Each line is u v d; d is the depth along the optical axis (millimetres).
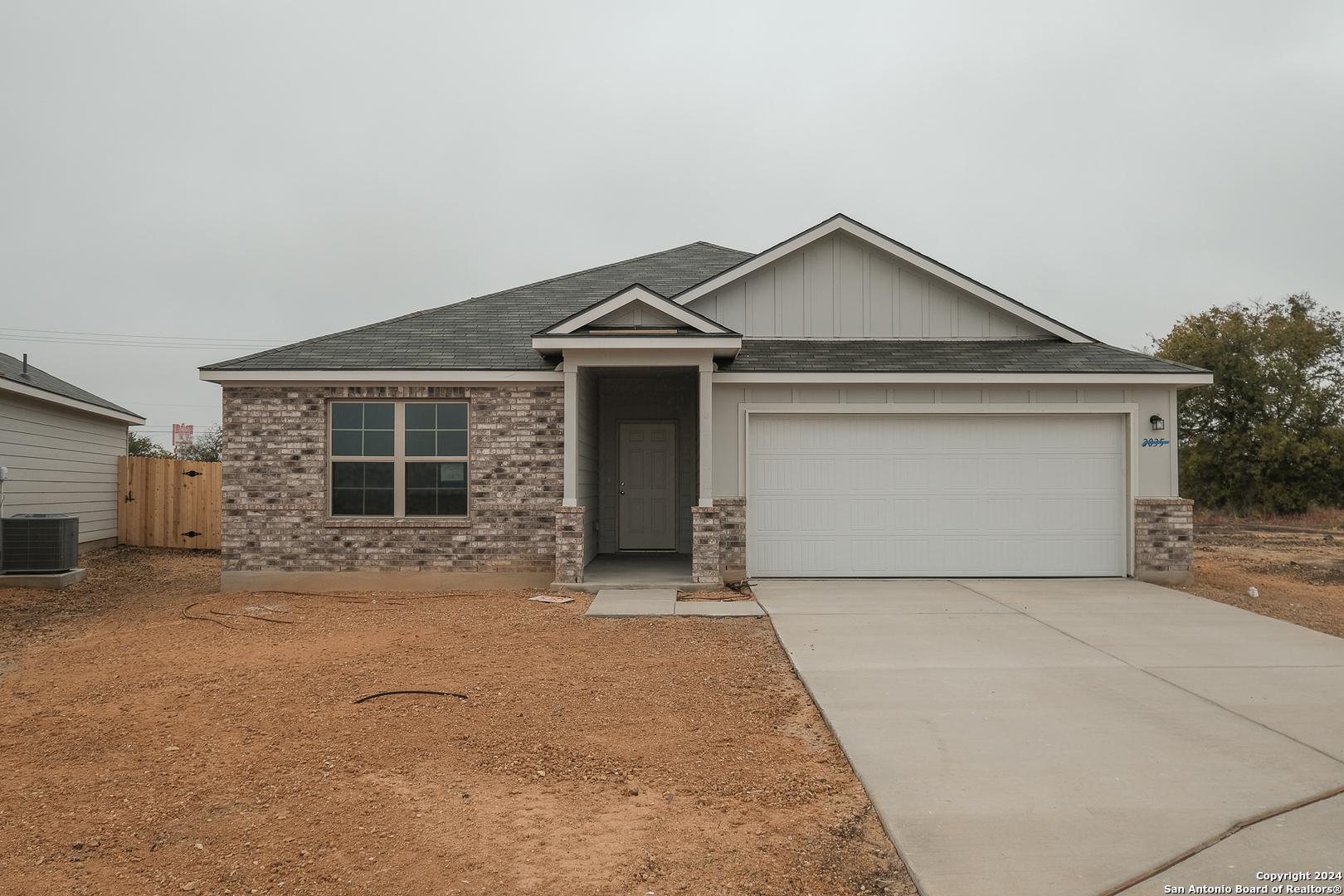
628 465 15766
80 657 7914
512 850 3973
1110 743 5426
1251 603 10609
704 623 9289
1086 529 12383
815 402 12273
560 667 7363
